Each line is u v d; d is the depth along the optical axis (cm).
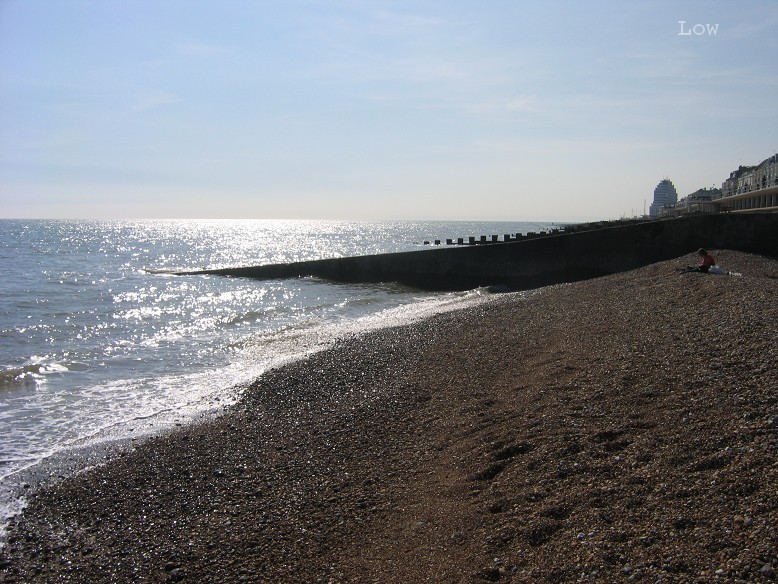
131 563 659
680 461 647
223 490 820
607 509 594
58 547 698
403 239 12062
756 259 2583
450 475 771
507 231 16862
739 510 537
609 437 750
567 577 509
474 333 1655
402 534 656
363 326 2105
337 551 648
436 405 1073
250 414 1141
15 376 1496
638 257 3156
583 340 1280
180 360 1689
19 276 4188
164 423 1118
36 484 863
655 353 1040
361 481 808
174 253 7538
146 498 809
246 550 666
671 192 19925
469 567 562
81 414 1193
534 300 2183
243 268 4147
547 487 668
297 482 827
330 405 1158
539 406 916
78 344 1959
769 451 618
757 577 454
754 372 848
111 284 3788
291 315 2583
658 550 512
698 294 1565
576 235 3231
